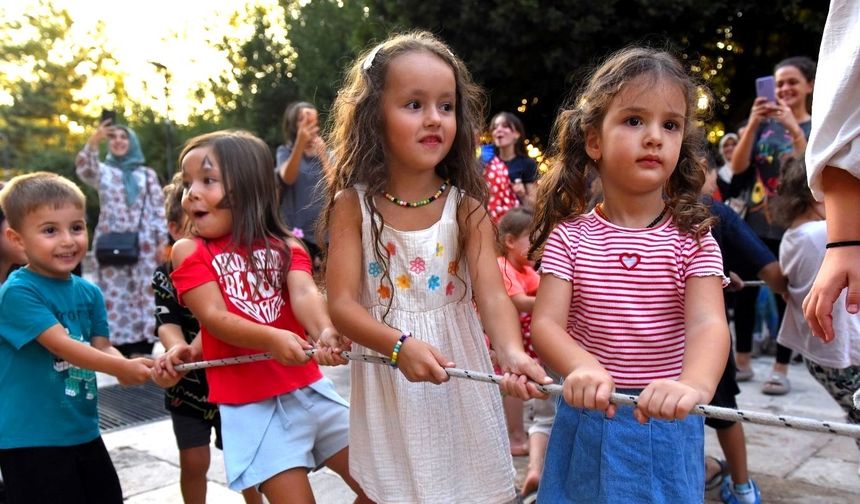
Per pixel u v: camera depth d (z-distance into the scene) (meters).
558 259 1.80
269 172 2.44
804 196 2.86
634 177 1.70
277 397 2.21
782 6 10.73
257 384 2.20
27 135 29.42
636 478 1.67
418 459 1.88
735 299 4.68
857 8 1.55
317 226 2.12
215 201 2.29
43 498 2.31
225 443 2.16
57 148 30.66
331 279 1.93
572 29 10.66
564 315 1.75
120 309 5.75
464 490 1.94
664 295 1.72
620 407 1.71
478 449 1.94
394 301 1.94
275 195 2.48
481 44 11.47
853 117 1.54
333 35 17.28
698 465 1.73
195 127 29.05
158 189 5.96
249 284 2.28
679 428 1.70
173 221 2.88
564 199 1.95
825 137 1.59
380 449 1.94
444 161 2.05
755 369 5.05
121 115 30.75
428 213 1.97
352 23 16.41
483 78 11.69
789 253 2.82
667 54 1.82
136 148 5.96
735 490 2.87
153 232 5.86
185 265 2.23
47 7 28.61
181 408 2.74
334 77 15.27
